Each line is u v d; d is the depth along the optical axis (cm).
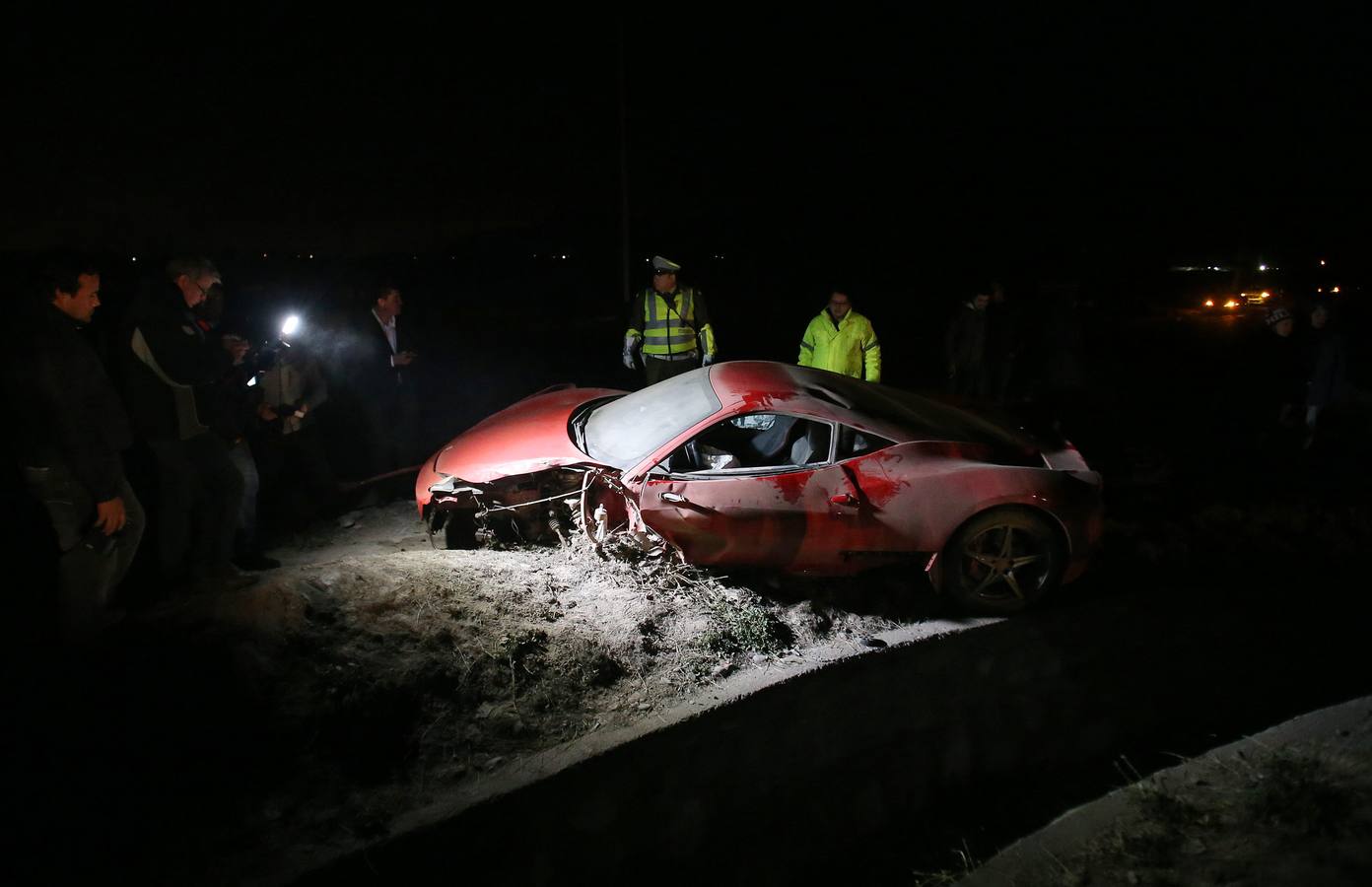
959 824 405
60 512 329
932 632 436
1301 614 498
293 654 354
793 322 1786
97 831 274
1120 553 525
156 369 378
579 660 383
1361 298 1352
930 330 1614
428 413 994
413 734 335
